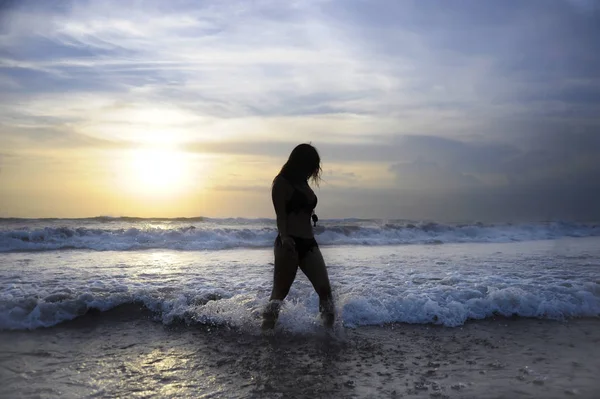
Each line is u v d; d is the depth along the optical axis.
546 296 6.17
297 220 4.91
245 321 5.16
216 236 15.37
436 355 4.36
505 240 17.84
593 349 4.57
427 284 6.84
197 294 5.96
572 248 14.06
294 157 5.03
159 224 20.86
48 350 4.32
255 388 3.54
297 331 4.94
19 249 12.41
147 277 7.59
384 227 18.77
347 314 5.44
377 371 3.93
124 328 5.06
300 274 7.98
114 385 3.55
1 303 5.22
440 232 19.23
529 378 3.79
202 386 3.56
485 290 6.41
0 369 3.80
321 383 3.65
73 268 8.59
